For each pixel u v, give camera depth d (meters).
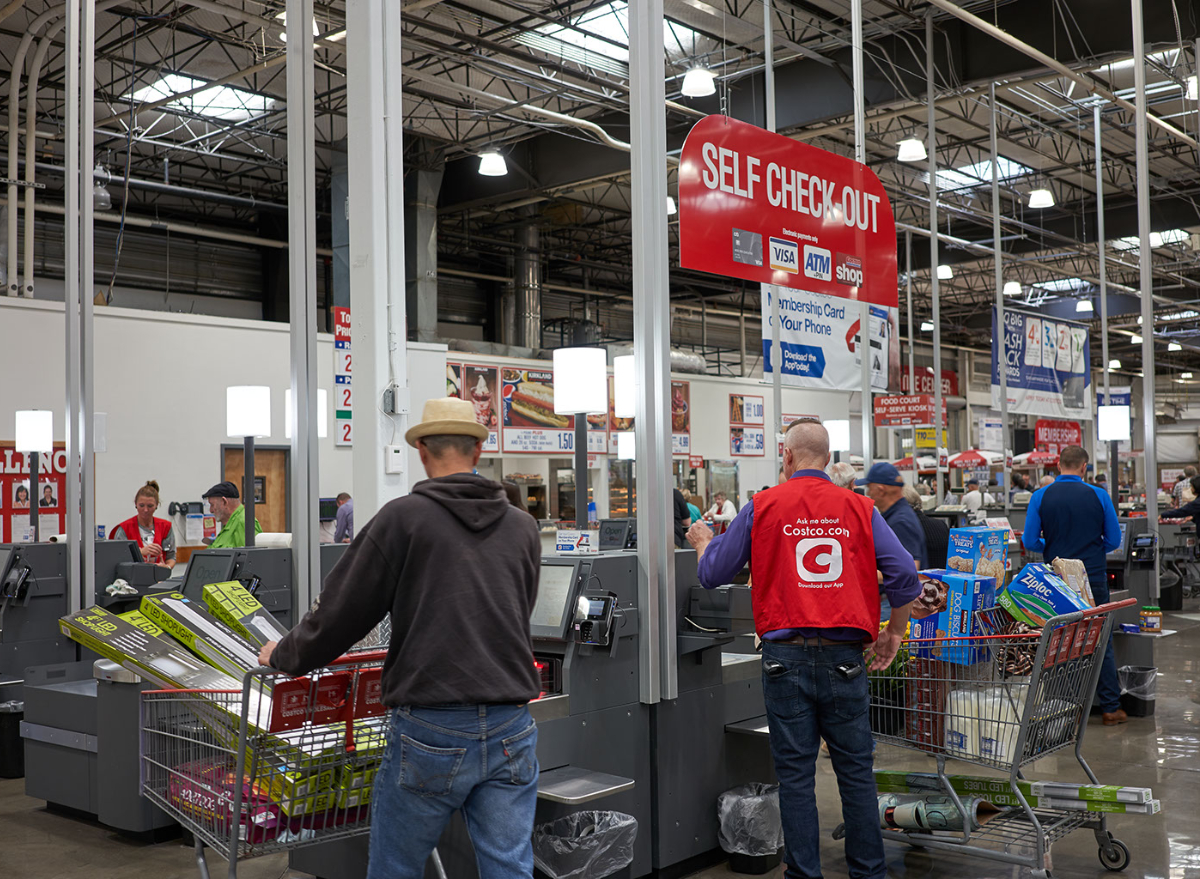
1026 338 10.95
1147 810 3.35
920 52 12.23
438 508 2.35
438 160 16.91
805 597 3.23
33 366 11.01
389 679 2.31
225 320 12.57
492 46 12.24
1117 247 21.95
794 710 3.26
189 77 13.84
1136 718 6.27
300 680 2.56
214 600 3.21
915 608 3.80
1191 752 5.40
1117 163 18.09
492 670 2.27
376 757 2.72
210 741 2.79
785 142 4.74
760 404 22.17
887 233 5.38
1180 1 10.74
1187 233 21.75
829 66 12.95
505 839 2.26
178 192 15.56
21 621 5.47
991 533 4.56
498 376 17.30
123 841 4.26
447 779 2.23
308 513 4.54
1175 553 12.38
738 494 21.22
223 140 15.15
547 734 3.27
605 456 18.78
